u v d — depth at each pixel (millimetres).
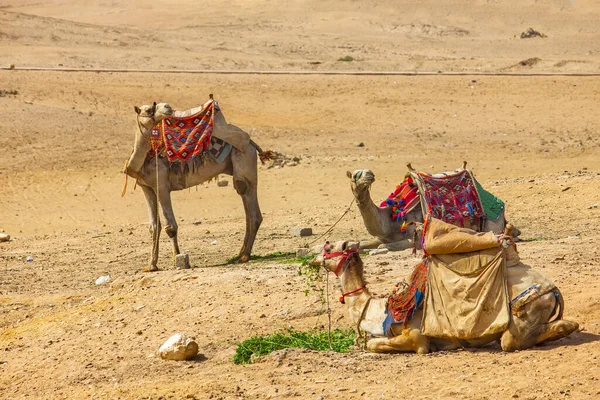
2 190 51438
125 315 22047
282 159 56531
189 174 28438
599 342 14703
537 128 69875
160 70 94750
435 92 83000
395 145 63781
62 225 44875
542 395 12586
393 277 21484
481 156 58938
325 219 38312
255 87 84562
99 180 53781
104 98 77500
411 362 14914
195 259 30812
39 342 20969
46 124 65688
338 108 77688
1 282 29266
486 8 168500
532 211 34688
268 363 16172
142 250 34625
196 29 148125
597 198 34969
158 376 16562
